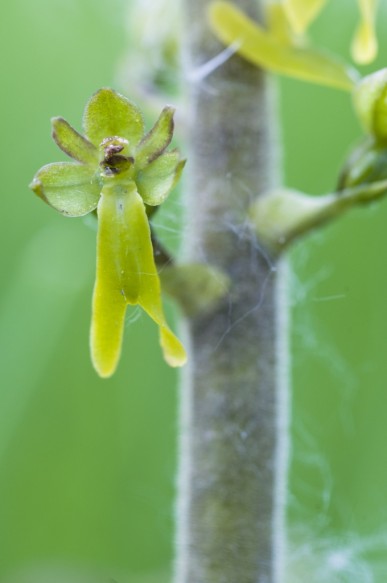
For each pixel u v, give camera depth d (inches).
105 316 5.2
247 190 5.6
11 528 7.2
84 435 7.3
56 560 7.2
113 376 7.4
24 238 7.8
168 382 7.6
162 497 7.5
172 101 6.3
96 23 8.4
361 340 7.7
